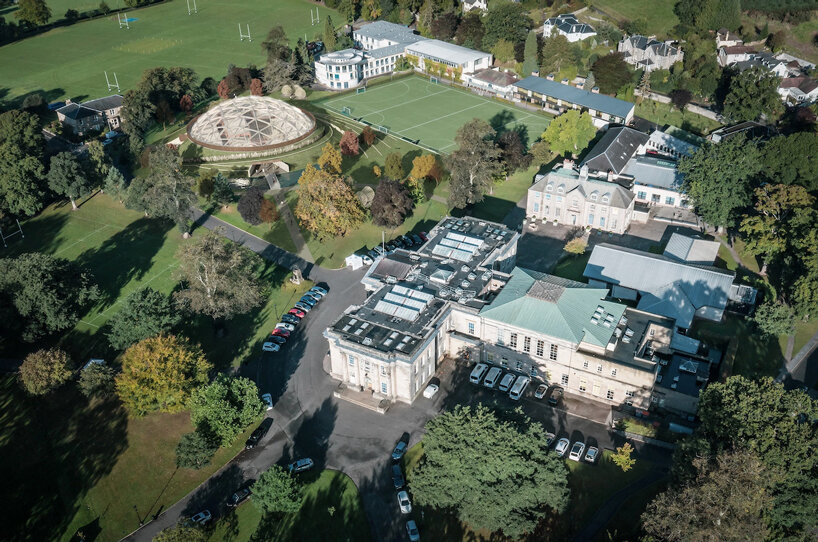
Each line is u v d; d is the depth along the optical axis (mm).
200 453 125875
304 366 156125
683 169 198250
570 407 142500
